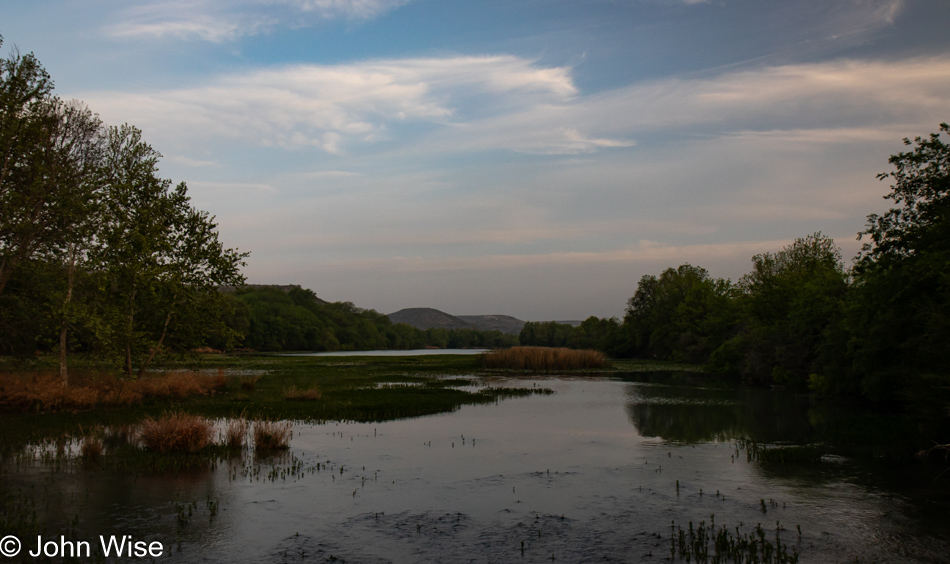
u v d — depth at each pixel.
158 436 15.52
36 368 34.00
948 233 19.84
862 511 10.95
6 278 24.97
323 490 12.09
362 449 16.53
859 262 23.42
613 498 11.77
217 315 30.86
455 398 29.72
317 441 17.72
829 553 8.84
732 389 38.66
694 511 10.95
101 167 26.69
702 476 13.66
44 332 28.09
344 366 60.53
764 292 53.72
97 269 26.28
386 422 21.94
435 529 9.84
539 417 23.69
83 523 9.66
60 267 26.02
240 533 9.46
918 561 8.55
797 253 64.81
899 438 18.67
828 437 19.02
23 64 23.81
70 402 22.92
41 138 24.16
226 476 13.00
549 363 61.22
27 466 13.50
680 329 90.00
